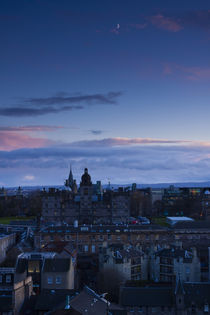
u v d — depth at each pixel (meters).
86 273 174.75
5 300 106.50
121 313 102.00
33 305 107.50
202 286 125.25
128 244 190.50
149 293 123.69
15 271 130.50
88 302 100.00
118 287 145.12
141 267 163.12
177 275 148.38
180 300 119.69
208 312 118.81
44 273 131.38
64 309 90.88
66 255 158.25
